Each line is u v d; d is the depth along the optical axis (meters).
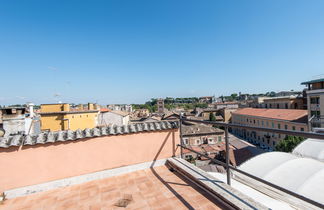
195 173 2.67
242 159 15.45
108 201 2.27
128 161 3.16
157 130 3.39
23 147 2.53
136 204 2.15
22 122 6.19
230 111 44.50
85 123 21.06
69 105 19.75
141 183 2.71
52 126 18.39
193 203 2.07
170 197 2.25
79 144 2.85
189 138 25.77
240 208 1.74
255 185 4.43
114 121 27.98
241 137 34.53
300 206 3.51
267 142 26.52
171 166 3.26
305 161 5.98
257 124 29.58
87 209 2.12
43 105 18.48
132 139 3.21
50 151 2.68
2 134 3.91
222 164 2.27
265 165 6.30
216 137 26.59
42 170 2.62
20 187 2.49
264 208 1.69
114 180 2.86
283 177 5.27
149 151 3.33
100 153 2.98
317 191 4.30
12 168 2.47
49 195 2.48
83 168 2.86
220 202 2.03
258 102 42.94
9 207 2.23
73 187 2.69
